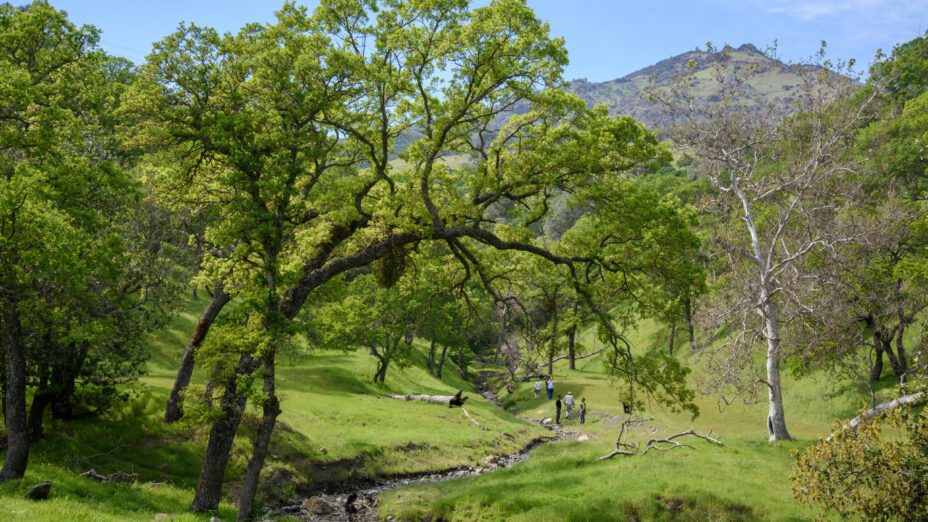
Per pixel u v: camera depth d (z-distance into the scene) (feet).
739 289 108.58
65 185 70.38
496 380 244.42
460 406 157.99
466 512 73.46
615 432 140.87
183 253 96.43
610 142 78.18
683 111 112.98
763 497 65.51
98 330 65.72
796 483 48.44
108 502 61.67
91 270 63.26
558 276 94.73
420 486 91.04
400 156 82.07
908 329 153.38
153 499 69.15
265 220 64.95
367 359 206.18
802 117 108.88
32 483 60.90
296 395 136.26
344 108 75.05
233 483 82.89
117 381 92.12
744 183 114.42
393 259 82.84
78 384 87.86
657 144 81.20
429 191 86.74
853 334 128.98
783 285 106.01
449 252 101.60
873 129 175.32
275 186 62.03
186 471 83.76
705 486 68.95
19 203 57.72
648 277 87.20
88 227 72.49
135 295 101.91
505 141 86.43
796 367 131.85
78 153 82.64
